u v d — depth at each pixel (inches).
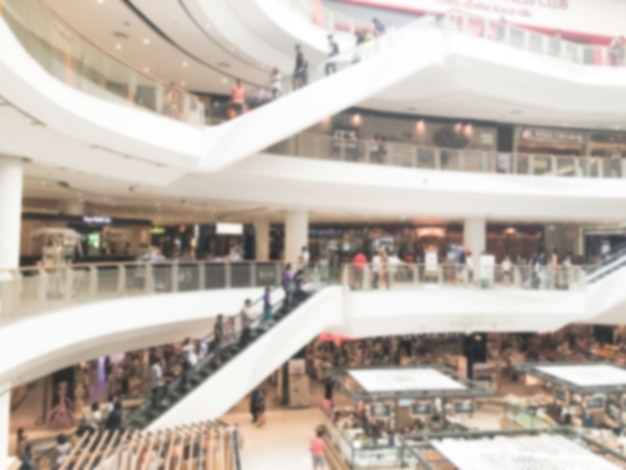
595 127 970.7
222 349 561.3
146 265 509.7
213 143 526.9
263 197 691.4
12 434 588.1
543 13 957.8
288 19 639.1
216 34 586.9
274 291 652.1
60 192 663.8
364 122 893.2
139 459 405.7
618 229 1005.8
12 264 395.5
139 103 436.5
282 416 714.8
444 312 690.2
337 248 1154.0
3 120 344.5
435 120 927.7
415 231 1135.0
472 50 663.8
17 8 282.0
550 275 719.7
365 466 519.8
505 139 954.7
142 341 577.9
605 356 898.1
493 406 772.0
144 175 514.9
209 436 455.2
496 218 882.1
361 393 551.2
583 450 394.6
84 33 590.2
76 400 665.6
